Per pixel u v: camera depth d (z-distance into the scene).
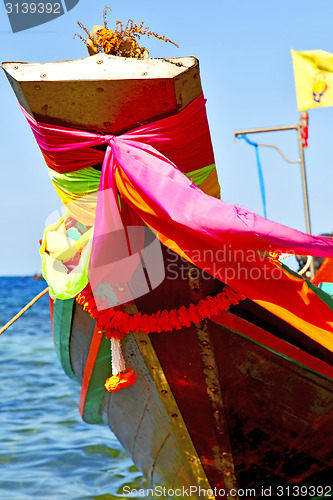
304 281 4.14
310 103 8.94
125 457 6.79
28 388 10.57
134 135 3.90
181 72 3.70
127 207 3.99
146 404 4.78
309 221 8.88
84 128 3.93
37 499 5.52
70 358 6.65
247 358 4.26
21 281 93.50
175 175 3.80
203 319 4.11
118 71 3.72
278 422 4.50
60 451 6.96
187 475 4.82
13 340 17.55
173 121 3.86
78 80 3.71
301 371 4.35
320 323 4.13
